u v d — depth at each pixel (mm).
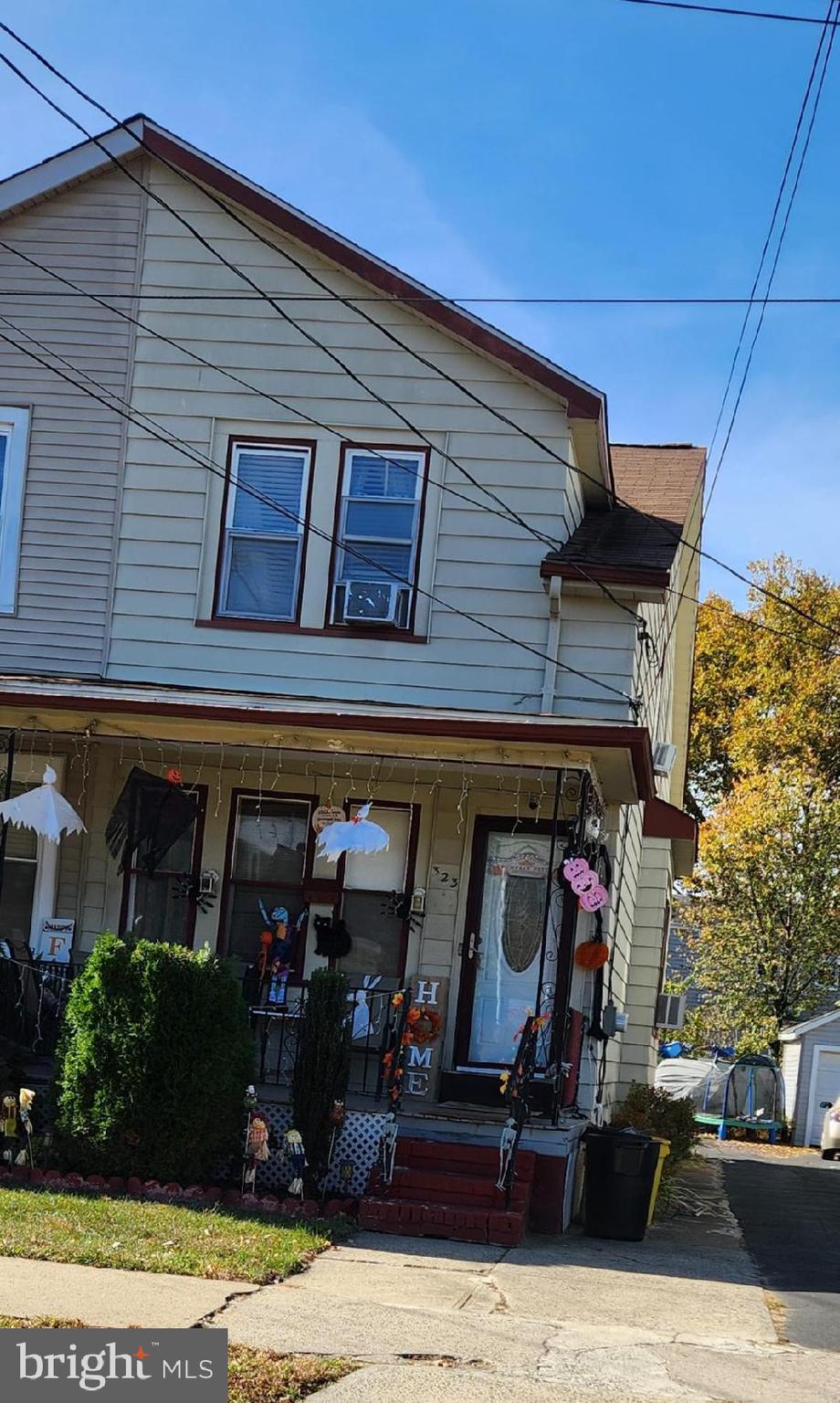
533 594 14672
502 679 14562
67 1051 11953
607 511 16641
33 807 13039
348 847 12703
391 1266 10023
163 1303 8070
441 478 14953
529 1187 11961
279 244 15398
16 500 15406
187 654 15000
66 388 15508
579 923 14602
